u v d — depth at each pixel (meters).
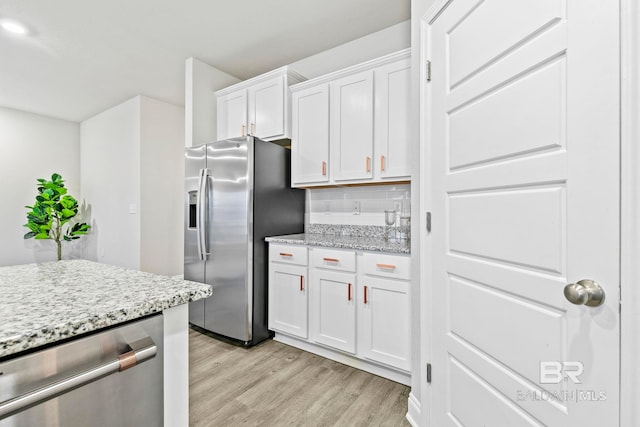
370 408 1.68
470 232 1.19
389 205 2.55
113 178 4.52
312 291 2.27
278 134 2.75
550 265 0.88
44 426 0.56
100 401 0.65
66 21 2.45
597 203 0.77
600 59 0.76
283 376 1.99
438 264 1.39
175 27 2.55
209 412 1.63
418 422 1.51
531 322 0.94
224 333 2.52
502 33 1.03
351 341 2.06
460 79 1.23
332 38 2.75
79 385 0.59
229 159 2.50
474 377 1.17
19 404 0.51
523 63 0.95
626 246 0.71
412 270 1.61
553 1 0.87
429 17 1.43
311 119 2.61
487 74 1.09
